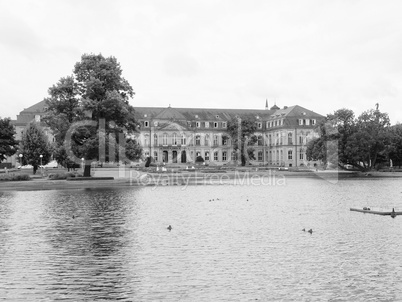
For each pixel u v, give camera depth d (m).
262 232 26.62
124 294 15.73
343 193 53.91
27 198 47.75
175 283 16.89
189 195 51.25
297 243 23.50
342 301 15.03
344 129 106.94
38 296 15.58
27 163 98.00
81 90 71.75
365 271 18.34
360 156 103.94
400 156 122.44
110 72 71.06
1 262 19.92
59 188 62.06
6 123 110.75
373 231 26.86
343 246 22.78
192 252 21.59
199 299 15.23
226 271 18.41
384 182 76.56
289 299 15.21
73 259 20.36
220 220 31.39
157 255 21.03
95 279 17.42
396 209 36.62
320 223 29.94
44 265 19.39
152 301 15.05
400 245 22.97
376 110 108.50
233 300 15.13
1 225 29.52
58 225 29.39
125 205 40.72
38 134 96.50
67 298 15.37
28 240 24.50
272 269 18.69
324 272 18.22
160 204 41.56
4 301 15.12
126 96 75.50
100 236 25.48
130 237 25.17
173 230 27.34
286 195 51.34
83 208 38.47
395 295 15.55
